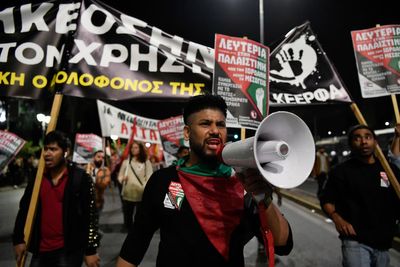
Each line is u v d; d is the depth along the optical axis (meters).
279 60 3.91
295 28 4.03
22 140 3.75
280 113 1.26
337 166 3.25
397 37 3.84
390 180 3.06
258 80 3.36
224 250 1.55
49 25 3.23
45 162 2.88
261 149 1.24
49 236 2.86
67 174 2.98
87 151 9.44
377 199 3.00
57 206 2.89
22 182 22.36
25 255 2.80
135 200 7.06
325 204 3.24
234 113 3.22
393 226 3.02
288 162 1.32
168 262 1.57
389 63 3.81
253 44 3.36
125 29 3.27
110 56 3.22
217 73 3.20
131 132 9.71
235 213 1.60
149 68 3.25
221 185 1.62
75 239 2.90
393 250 6.29
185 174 1.65
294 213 10.37
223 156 1.47
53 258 2.85
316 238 7.16
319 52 3.94
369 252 2.97
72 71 3.14
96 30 3.24
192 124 1.65
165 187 1.68
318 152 12.68
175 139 8.78
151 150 13.58
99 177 7.34
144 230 1.74
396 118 3.67
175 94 3.23
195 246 1.55
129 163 7.18
